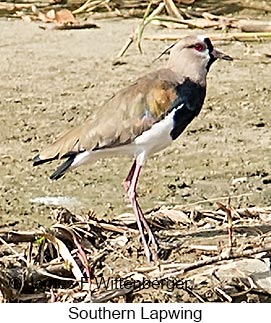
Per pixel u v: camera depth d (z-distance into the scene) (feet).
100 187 44.73
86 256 35.73
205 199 43.24
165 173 46.39
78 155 36.63
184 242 37.01
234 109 56.24
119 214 41.50
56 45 70.90
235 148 49.98
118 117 36.22
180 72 37.19
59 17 77.10
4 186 45.03
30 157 48.80
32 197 43.68
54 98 58.49
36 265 35.17
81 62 66.18
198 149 49.73
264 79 61.87
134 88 36.70
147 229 36.42
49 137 51.96
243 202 42.78
